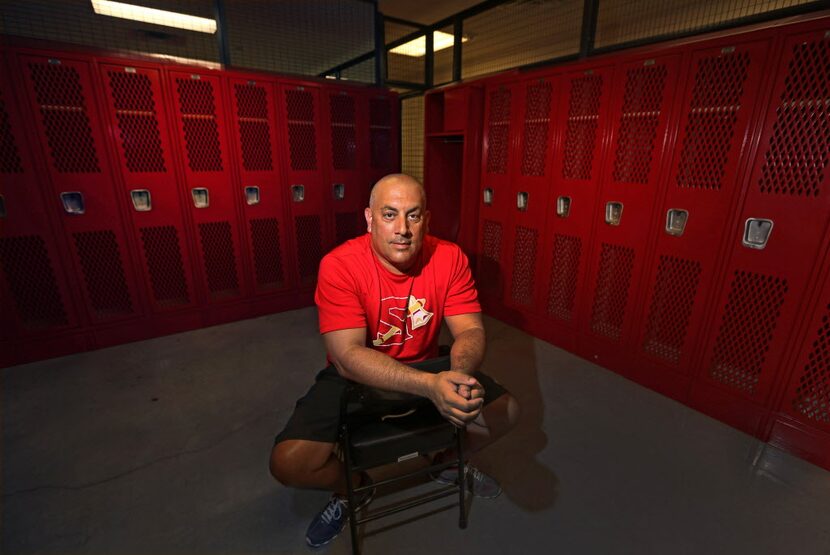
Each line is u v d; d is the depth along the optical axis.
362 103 3.27
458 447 1.22
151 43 4.84
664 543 1.29
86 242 2.49
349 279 1.23
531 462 1.64
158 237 2.72
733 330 1.83
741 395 1.83
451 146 3.52
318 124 3.09
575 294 2.54
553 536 1.31
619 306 2.31
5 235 2.23
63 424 1.87
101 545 1.27
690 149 1.87
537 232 2.70
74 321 2.52
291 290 3.31
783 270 1.64
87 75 2.27
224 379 2.28
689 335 2.00
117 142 2.43
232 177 2.84
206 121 2.66
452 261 1.38
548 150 2.51
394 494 1.47
